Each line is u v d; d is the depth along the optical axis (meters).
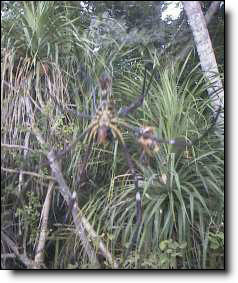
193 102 3.63
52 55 3.59
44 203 3.44
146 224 3.11
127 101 3.66
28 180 3.41
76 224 3.34
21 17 3.51
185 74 3.87
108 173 3.65
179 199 3.12
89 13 3.65
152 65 3.78
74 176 3.55
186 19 3.71
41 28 3.47
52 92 3.54
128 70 3.81
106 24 3.59
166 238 3.14
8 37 3.46
